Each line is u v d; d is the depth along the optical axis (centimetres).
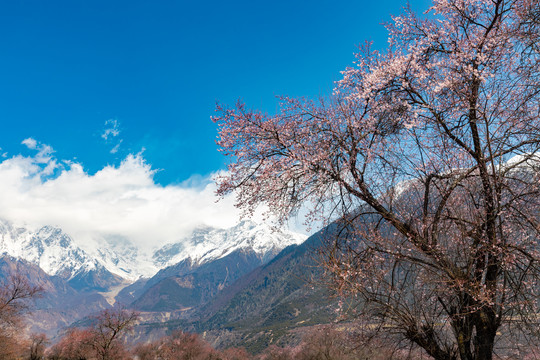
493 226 881
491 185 884
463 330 924
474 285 841
